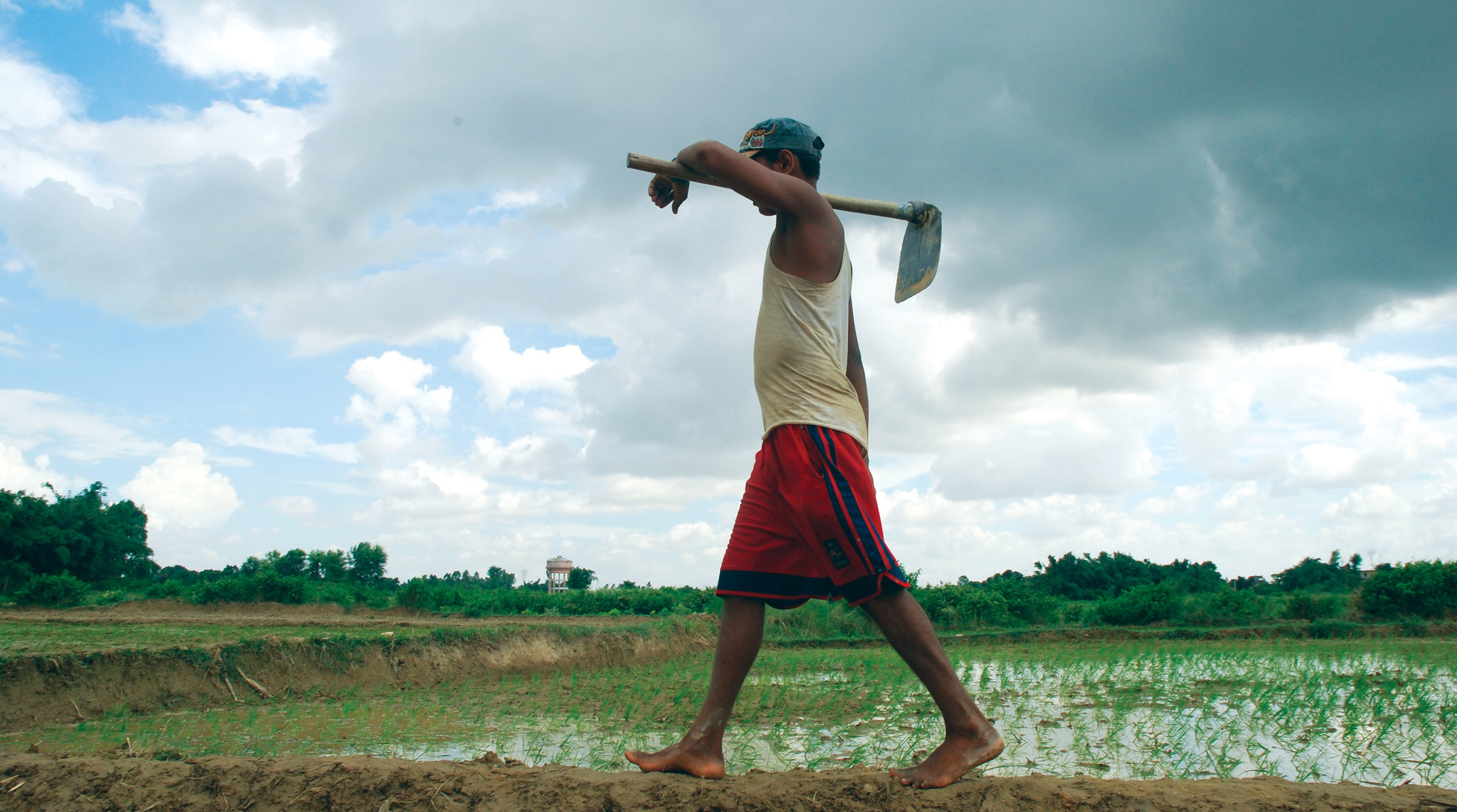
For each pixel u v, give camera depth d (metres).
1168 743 5.03
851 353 2.71
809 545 2.35
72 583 21.81
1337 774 4.24
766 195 2.37
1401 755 4.66
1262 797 2.14
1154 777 4.19
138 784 2.75
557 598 25.00
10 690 6.41
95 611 19.72
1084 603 27.94
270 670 8.23
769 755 4.74
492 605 24.03
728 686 2.48
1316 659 10.74
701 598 24.72
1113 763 4.50
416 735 5.61
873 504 2.35
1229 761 4.54
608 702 7.24
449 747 5.16
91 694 6.83
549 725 6.03
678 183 2.59
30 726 6.12
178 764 2.85
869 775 2.34
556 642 11.52
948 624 19.62
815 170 2.69
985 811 2.10
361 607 23.25
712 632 15.63
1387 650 12.31
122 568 45.66
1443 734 5.19
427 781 2.55
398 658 9.45
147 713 6.81
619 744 5.26
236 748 5.14
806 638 16.38
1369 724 5.57
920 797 2.18
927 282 2.78
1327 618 19.64
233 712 6.81
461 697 7.78
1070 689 7.88
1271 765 4.44
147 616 17.97
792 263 2.47
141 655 7.51
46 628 12.83
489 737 5.50
